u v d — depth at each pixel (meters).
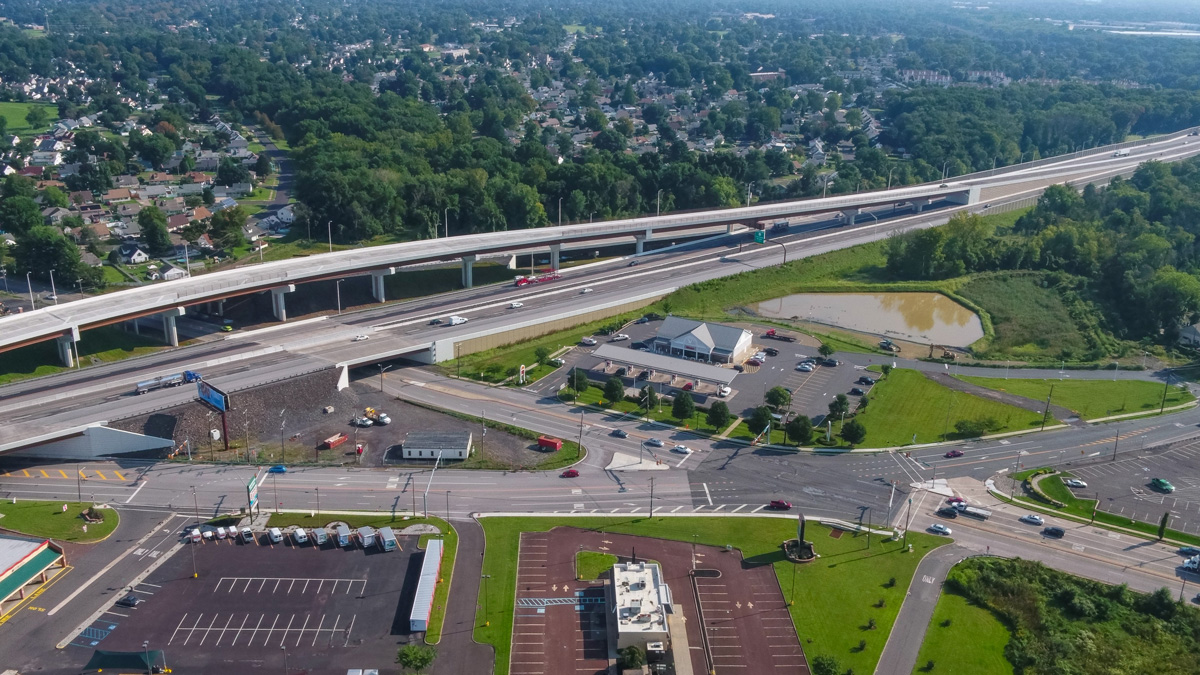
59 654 149.75
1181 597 169.38
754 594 169.12
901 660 153.12
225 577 170.12
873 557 180.75
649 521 192.00
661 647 152.12
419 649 145.25
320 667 148.12
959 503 197.88
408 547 180.50
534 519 191.88
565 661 152.00
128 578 169.25
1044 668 150.50
